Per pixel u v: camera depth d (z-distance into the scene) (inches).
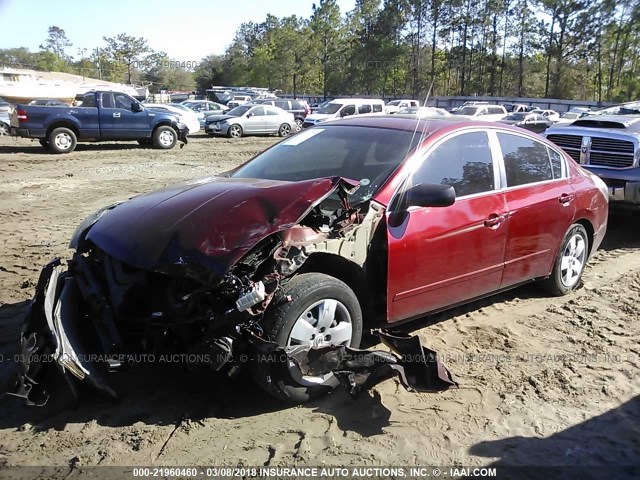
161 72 4510.3
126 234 145.8
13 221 336.8
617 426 140.4
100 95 735.1
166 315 137.4
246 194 149.4
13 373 156.7
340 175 171.3
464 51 3107.8
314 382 144.6
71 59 4699.8
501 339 186.2
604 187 239.8
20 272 240.7
